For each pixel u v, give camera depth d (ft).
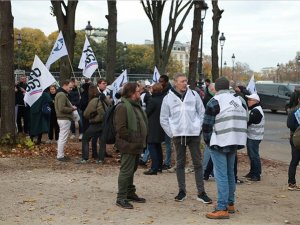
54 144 43.70
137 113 22.95
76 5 56.13
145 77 113.19
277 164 38.55
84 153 34.73
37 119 41.78
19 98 48.80
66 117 34.88
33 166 32.91
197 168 23.68
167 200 24.27
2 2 39.65
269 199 25.21
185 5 66.28
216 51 66.59
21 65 225.56
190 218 20.77
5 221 19.93
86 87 43.11
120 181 22.54
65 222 19.90
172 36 67.00
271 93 110.42
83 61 46.11
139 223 19.84
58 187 26.68
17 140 40.57
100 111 34.12
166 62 67.62
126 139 22.31
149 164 35.94
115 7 58.39
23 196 24.35
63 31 55.67
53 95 46.65
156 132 30.76
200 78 92.73
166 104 23.53
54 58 41.65
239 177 31.71
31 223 19.69
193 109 23.31
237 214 21.75
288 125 27.73
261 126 30.50
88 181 28.50
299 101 27.58
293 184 27.89
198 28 46.01
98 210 21.93
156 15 66.33
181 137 23.17
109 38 58.85
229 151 20.98
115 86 44.93
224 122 20.86
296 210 22.77
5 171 30.94
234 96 21.26
